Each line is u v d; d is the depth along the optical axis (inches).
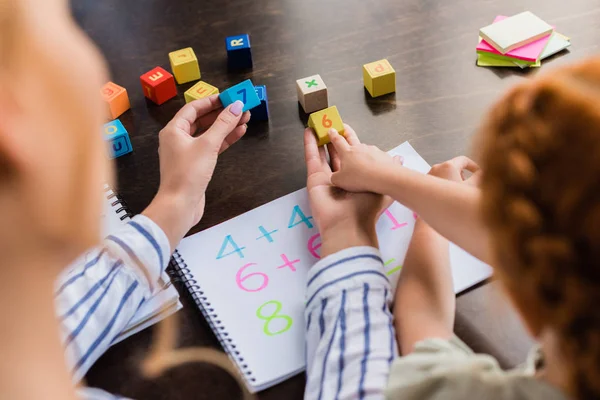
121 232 30.1
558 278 16.6
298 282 30.5
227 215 33.4
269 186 34.6
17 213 12.2
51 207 12.4
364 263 28.8
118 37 43.7
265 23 43.8
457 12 43.1
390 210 32.9
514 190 17.5
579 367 17.3
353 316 27.2
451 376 22.2
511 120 18.4
